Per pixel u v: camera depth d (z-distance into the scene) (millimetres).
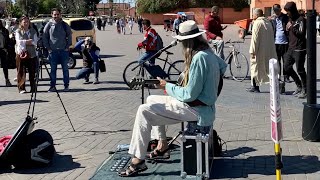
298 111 6637
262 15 8008
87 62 9773
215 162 4512
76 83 9977
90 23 15797
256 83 8125
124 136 5559
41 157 4465
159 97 4391
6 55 9602
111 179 4102
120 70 11938
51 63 8883
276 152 3154
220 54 9742
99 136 5574
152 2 54188
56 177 4254
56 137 5559
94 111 6988
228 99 7633
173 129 5711
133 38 29156
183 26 4059
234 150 4875
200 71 3953
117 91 8758
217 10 9820
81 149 5070
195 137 3988
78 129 5918
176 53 15344
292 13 7527
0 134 5828
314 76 5145
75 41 15336
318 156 4633
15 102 7887
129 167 4168
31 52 8711
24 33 8727
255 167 4352
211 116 4102
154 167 4352
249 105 7145
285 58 7773
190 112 4074
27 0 56031
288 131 5574
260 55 7988
